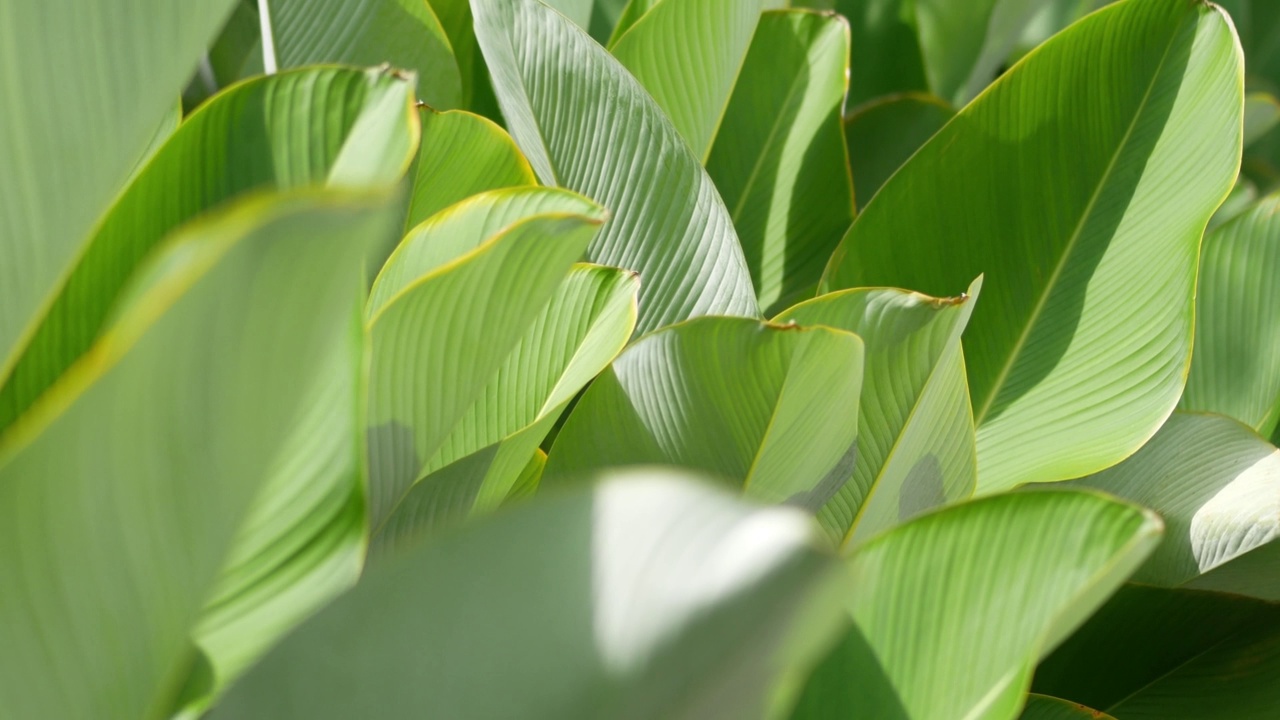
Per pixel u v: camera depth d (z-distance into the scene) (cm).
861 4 341
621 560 139
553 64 276
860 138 326
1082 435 277
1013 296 283
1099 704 282
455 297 239
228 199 238
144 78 195
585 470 257
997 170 280
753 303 271
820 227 307
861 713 239
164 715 184
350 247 128
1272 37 511
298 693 159
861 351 249
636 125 274
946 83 361
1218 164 274
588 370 251
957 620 238
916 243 282
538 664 143
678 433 255
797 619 122
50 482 135
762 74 306
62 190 200
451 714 150
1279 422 296
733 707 133
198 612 169
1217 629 281
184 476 142
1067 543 235
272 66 288
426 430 245
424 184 270
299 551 188
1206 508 277
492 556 150
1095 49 277
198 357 129
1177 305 275
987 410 282
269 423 148
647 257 274
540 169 280
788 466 256
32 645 154
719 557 128
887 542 239
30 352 227
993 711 224
